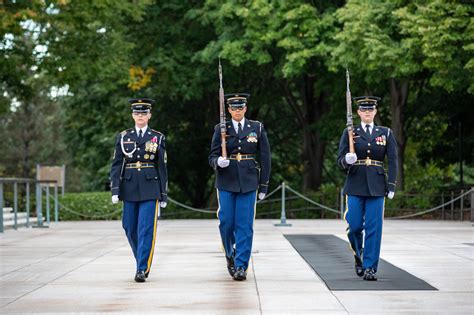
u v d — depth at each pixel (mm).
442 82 32656
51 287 13438
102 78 38594
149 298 12242
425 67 34188
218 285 13578
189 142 51562
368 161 14258
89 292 12867
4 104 39531
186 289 13133
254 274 15000
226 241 14477
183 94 43844
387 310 11117
